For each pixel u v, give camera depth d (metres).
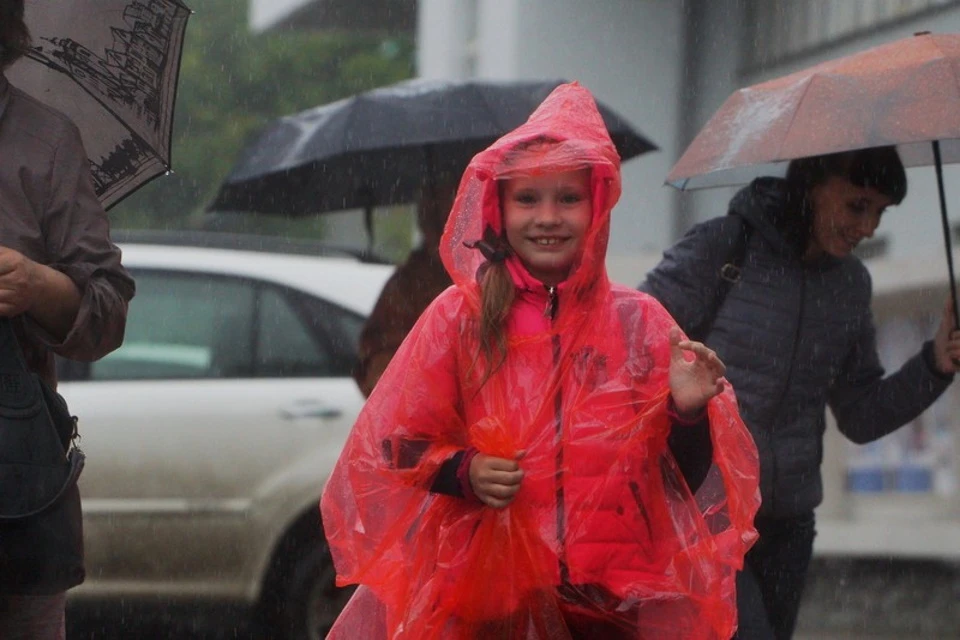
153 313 24.52
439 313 11.70
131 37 13.61
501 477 11.05
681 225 46.75
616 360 11.57
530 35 47.00
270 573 23.62
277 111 77.62
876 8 39.84
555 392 11.41
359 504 11.62
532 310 11.60
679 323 15.20
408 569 11.64
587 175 11.64
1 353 11.20
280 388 24.06
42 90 13.82
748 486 11.73
